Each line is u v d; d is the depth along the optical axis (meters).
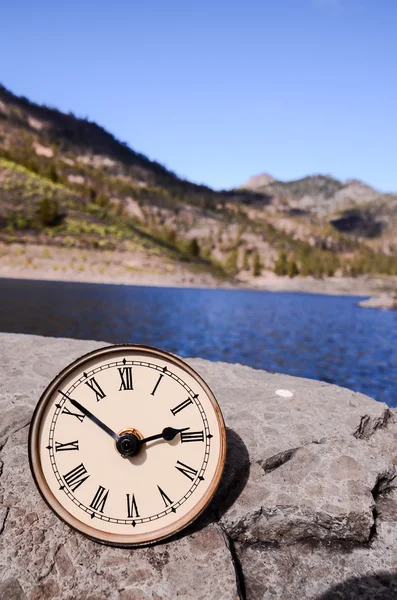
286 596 0.29
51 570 0.29
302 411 0.43
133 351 0.29
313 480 0.35
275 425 0.41
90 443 0.29
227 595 0.28
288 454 0.37
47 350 0.55
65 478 0.29
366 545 0.33
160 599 0.28
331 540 0.33
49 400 0.29
